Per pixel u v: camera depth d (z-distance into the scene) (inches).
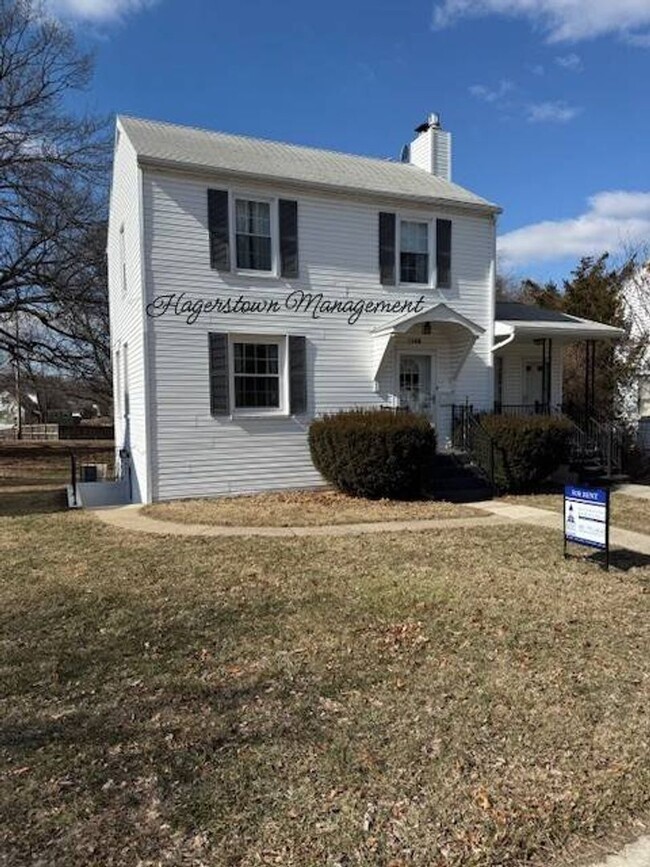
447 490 475.2
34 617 210.4
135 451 506.6
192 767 123.5
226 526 366.6
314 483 511.5
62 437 1405.0
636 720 142.0
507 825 107.1
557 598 226.4
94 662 173.8
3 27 800.9
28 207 834.2
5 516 414.6
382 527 359.9
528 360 652.7
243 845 102.0
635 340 719.7
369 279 525.0
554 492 499.5
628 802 113.8
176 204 455.2
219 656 177.0
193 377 466.3
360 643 185.8
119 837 103.9
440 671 166.7
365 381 528.7
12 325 1031.6
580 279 773.9
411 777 120.4
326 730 137.2
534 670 167.6
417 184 572.7
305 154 588.1
